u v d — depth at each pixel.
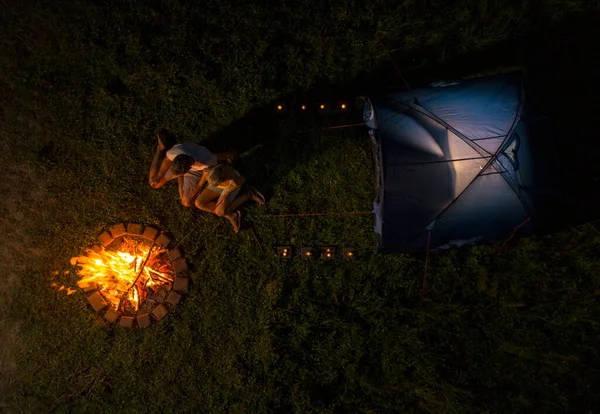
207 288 5.56
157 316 5.53
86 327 5.62
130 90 5.58
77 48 5.54
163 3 5.46
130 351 5.59
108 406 5.56
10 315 5.65
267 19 5.38
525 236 4.75
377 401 5.38
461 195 4.38
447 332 5.32
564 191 4.42
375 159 5.01
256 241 5.55
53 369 5.62
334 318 5.41
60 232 5.64
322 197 5.54
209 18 5.44
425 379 5.32
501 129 4.33
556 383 5.22
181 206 5.59
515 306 5.25
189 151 4.61
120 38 5.46
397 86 5.44
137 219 5.63
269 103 5.47
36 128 5.63
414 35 5.31
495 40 5.29
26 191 5.66
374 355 5.42
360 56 5.39
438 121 4.41
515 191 4.34
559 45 5.30
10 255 5.73
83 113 5.61
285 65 5.47
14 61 5.60
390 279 5.45
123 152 5.60
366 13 5.33
